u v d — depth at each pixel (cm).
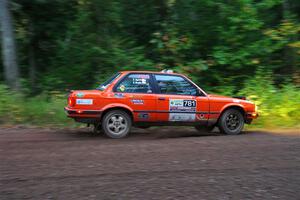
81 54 1432
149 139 846
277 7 1591
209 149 707
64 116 1102
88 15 1485
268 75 1383
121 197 435
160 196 440
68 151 683
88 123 876
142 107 880
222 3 1412
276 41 1443
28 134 900
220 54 1368
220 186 479
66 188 465
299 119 1173
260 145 755
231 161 611
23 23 1578
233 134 957
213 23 1418
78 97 845
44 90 1377
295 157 645
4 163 588
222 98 948
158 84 905
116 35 1530
